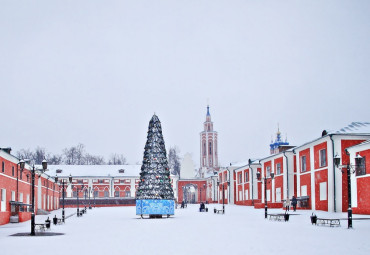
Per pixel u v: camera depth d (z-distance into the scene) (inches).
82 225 1135.6
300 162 1795.0
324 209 1546.5
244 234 786.2
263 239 690.8
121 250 573.3
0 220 1198.9
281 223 1069.1
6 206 1441.9
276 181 2087.8
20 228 1055.6
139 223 1184.2
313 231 823.1
